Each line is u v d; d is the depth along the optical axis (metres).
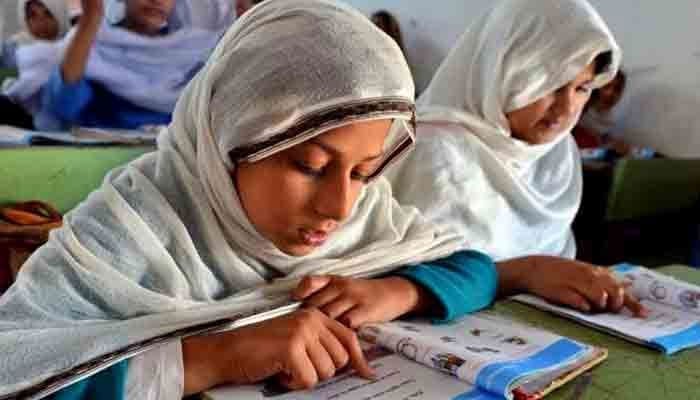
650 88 2.47
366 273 0.74
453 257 0.80
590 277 0.77
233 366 0.50
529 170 1.44
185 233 0.61
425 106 1.33
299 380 0.49
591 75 1.28
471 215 1.16
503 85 1.24
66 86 2.05
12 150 1.00
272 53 0.57
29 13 2.22
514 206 1.29
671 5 2.37
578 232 2.01
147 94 2.17
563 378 0.53
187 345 0.52
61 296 0.55
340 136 0.54
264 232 0.61
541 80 1.22
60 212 1.06
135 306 0.57
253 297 0.64
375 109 0.55
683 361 0.61
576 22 1.21
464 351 0.56
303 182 0.56
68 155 1.06
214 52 0.68
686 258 2.27
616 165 1.91
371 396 0.49
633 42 2.50
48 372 0.47
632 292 0.82
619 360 0.60
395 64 0.58
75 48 2.04
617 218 1.98
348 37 0.57
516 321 0.69
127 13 2.14
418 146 1.16
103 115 2.13
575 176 1.52
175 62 2.21
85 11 2.05
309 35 0.57
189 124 0.66
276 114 0.55
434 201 1.11
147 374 0.49
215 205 0.64
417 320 0.68
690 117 2.37
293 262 0.68
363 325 0.63
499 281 0.85
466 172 1.17
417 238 0.79
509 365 0.52
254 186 0.58
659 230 2.20
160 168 0.65
